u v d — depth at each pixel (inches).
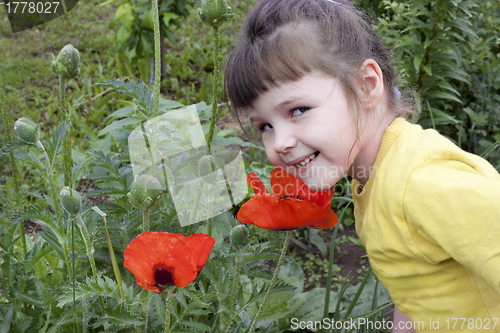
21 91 159.0
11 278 51.6
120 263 50.7
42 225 46.8
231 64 43.4
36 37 204.7
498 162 108.7
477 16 120.4
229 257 49.1
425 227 37.8
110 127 87.0
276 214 38.4
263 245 71.9
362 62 42.6
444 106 117.3
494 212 34.9
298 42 39.6
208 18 45.7
